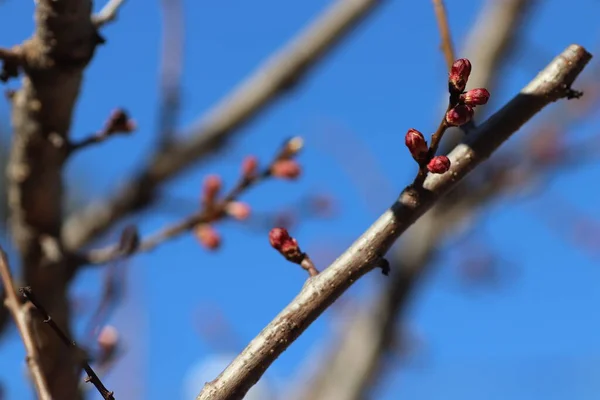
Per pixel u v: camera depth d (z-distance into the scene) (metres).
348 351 1.32
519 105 0.63
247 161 0.83
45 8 0.68
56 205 0.77
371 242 0.62
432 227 1.30
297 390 1.41
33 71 0.70
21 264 0.77
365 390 1.30
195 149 1.06
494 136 0.63
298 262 0.64
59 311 0.77
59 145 0.74
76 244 1.03
